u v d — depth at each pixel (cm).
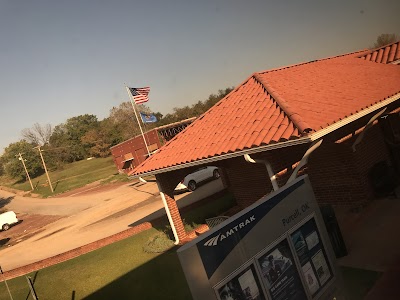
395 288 642
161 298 946
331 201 1193
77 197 4478
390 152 1227
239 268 551
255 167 1303
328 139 1021
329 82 1202
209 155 962
